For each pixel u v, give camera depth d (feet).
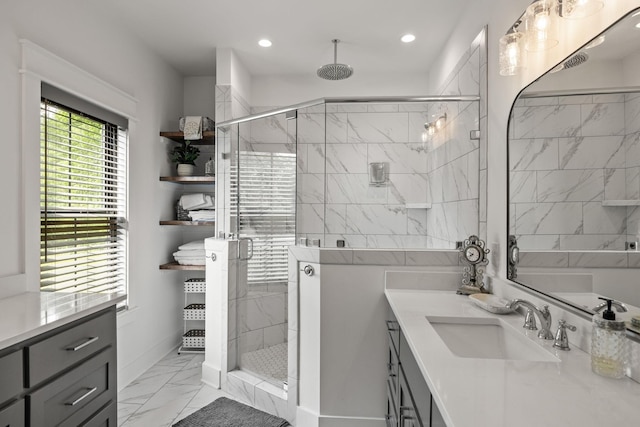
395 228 7.23
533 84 4.90
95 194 8.26
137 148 9.43
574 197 4.03
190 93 12.14
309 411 7.22
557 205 4.34
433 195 7.18
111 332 5.47
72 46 7.29
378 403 7.10
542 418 2.50
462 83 8.20
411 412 4.28
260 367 8.29
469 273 6.72
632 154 3.23
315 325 7.23
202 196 10.78
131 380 9.09
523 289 5.20
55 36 6.88
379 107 7.29
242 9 8.25
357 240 7.30
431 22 8.78
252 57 10.80
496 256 6.21
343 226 7.36
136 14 8.41
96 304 5.09
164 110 10.87
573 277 4.06
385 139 7.28
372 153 7.30
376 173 7.30
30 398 4.01
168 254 11.08
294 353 7.48
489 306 5.37
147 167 9.91
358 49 10.28
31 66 6.28
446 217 7.14
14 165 6.07
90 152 8.05
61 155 7.27
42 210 6.81
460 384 3.01
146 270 9.83
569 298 4.14
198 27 9.06
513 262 5.49
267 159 8.20
